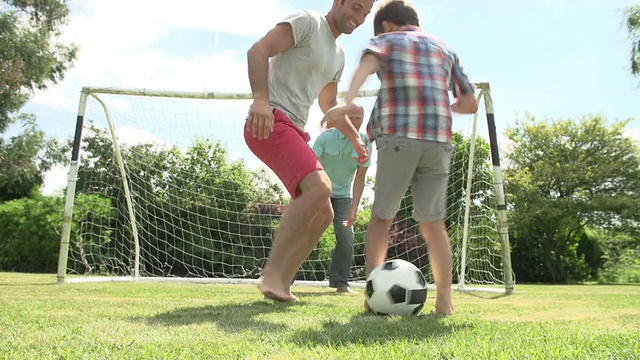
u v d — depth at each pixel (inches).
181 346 53.9
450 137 99.6
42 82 685.9
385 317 88.1
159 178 289.6
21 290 151.6
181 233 297.3
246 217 300.2
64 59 717.9
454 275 255.1
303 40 104.7
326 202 100.6
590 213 692.1
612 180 735.7
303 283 261.4
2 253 431.2
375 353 50.7
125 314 85.5
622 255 685.3
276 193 305.0
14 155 663.8
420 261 264.8
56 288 161.9
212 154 296.8
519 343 56.7
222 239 300.4
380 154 99.0
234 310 93.7
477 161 244.5
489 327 72.3
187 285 197.9
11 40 658.8
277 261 107.0
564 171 718.5
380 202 99.7
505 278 198.5
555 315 99.0
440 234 100.3
